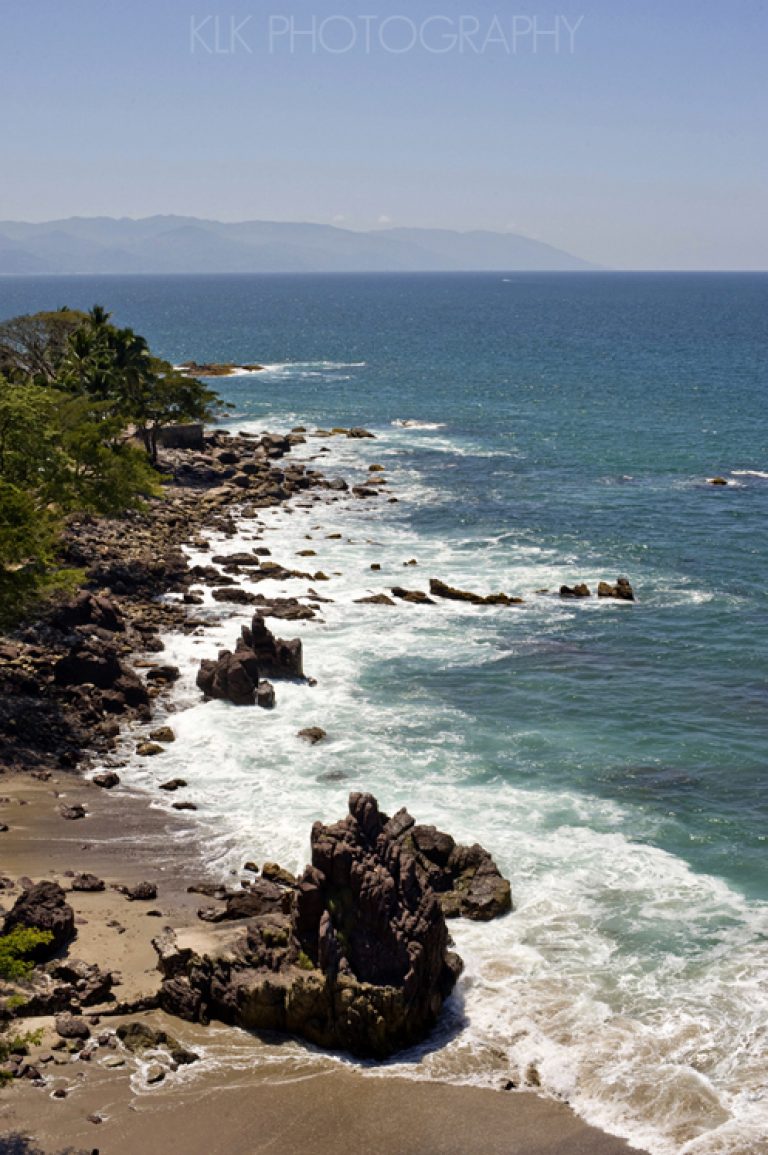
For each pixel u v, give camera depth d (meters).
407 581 71.25
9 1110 25.94
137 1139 25.42
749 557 77.00
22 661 52.22
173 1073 27.97
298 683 54.53
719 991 31.75
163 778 45.00
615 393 160.00
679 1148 25.91
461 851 37.41
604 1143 26.09
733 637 61.41
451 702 52.62
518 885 37.25
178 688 53.72
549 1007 31.08
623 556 77.44
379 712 51.44
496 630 62.44
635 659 58.16
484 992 31.75
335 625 62.84
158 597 66.31
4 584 48.12
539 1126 26.58
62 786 43.81
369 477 103.00
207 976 30.89
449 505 92.19
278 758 46.78
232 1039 29.77
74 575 50.22
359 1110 26.92
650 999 31.42
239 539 80.44
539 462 110.00
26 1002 28.36
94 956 32.16
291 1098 27.22
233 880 37.28
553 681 55.12
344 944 30.38
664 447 117.19
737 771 45.75
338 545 79.88
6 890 35.03
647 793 43.84
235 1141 25.61
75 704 50.00
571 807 42.69
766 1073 28.44
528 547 79.75
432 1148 25.75
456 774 45.41
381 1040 29.02
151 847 39.34
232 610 64.56
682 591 69.56
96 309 100.06
